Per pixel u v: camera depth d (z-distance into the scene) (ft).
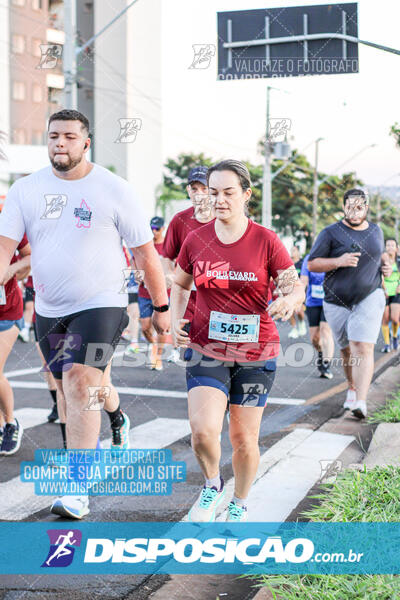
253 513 11.15
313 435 16.31
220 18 26.76
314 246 18.13
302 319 41.39
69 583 8.96
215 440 9.98
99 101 196.13
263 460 14.12
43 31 151.12
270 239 10.20
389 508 10.47
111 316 11.54
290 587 8.28
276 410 19.39
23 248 14.47
